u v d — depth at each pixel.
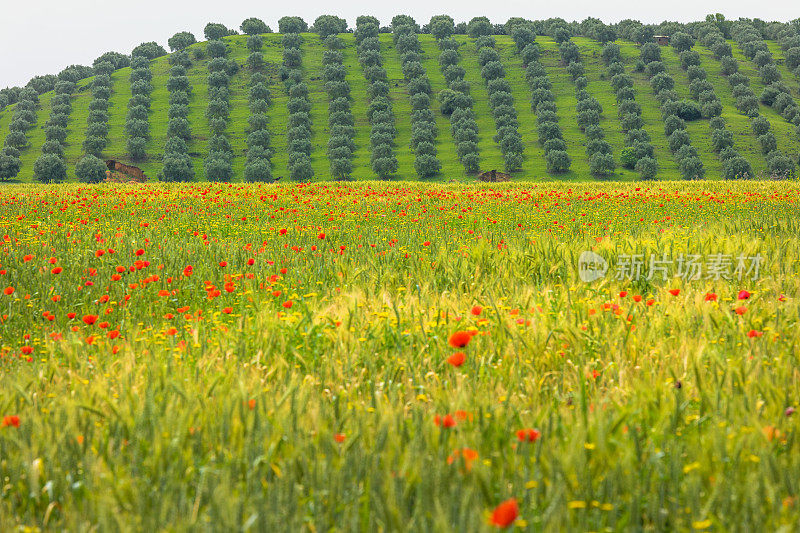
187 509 8.31
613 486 8.52
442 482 8.45
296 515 8.00
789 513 7.90
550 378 13.40
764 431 9.37
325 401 11.80
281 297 23.09
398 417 10.23
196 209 61.00
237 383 12.02
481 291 21.84
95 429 10.59
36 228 44.09
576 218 54.47
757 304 17.84
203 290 25.56
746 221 41.66
